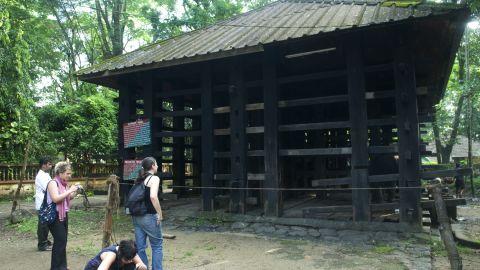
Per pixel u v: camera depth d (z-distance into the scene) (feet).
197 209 29.35
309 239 22.67
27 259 19.67
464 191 60.75
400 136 22.62
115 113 61.93
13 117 45.62
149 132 30.40
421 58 27.25
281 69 29.53
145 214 15.07
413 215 21.93
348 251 19.92
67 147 54.03
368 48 25.55
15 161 46.75
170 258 19.13
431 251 19.44
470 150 66.59
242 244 21.84
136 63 28.14
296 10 32.09
